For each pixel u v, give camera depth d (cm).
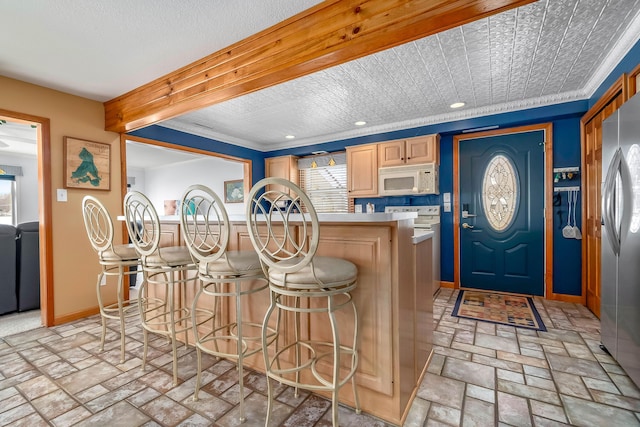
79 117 298
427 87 286
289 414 151
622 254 175
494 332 248
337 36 170
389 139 410
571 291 324
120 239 327
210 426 143
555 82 276
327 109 346
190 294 228
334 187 489
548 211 334
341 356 158
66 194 287
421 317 182
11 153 612
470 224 379
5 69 243
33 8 172
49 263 272
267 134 454
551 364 196
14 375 188
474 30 196
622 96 215
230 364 200
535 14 180
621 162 172
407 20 149
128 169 776
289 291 129
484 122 346
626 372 176
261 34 200
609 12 179
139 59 232
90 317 295
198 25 192
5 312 292
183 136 405
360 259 150
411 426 142
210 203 158
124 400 163
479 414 150
